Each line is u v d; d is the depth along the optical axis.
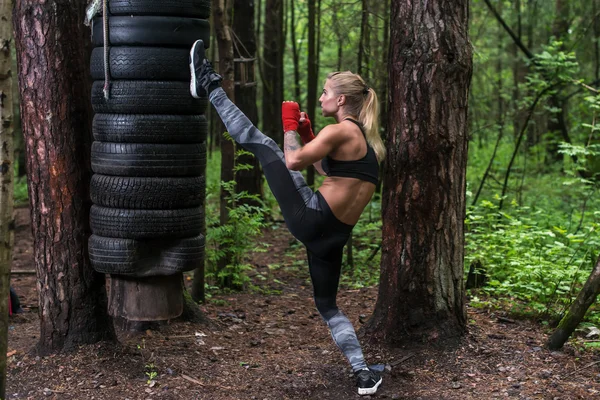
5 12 2.95
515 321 5.07
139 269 4.30
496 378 4.06
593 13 12.87
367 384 3.80
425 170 4.36
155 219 4.18
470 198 10.80
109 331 4.48
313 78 11.02
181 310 4.70
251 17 9.75
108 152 4.11
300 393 3.94
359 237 9.31
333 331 3.85
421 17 4.27
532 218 9.02
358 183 3.53
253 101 9.72
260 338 5.08
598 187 8.41
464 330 4.56
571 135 14.15
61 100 4.25
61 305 4.35
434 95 4.28
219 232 6.48
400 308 4.51
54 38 4.20
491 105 18.44
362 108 3.65
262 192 10.42
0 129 2.98
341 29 9.66
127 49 4.01
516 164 14.34
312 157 3.42
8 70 2.98
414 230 4.43
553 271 5.38
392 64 4.41
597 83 13.08
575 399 3.73
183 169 4.21
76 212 4.34
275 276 7.73
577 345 4.52
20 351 4.57
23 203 12.88
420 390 3.93
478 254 6.66
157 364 4.28
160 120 4.09
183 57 4.09
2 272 3.04
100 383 4.00
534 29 14.84
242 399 3.84
